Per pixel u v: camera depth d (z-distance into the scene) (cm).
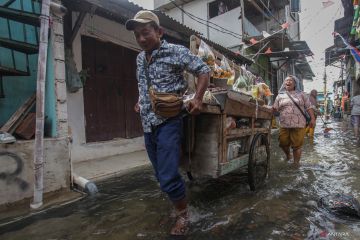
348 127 1446
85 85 660
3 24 500
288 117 541
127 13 558
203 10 1598
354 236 254
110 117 730
